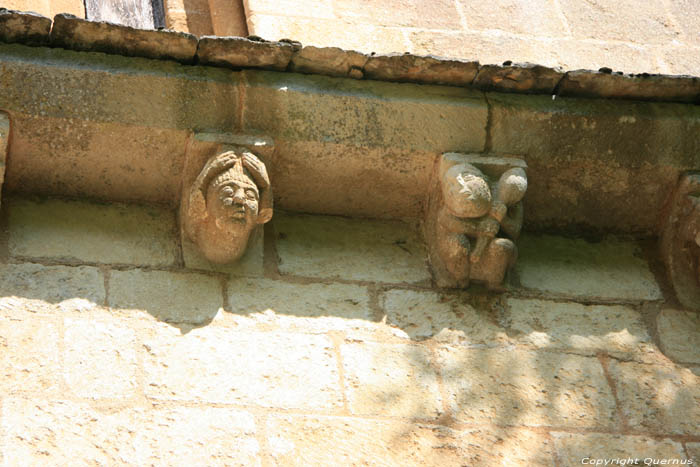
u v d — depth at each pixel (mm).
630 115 4465
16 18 3951
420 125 4332
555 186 4531
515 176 4227
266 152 4133
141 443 3467
